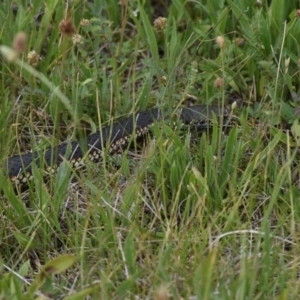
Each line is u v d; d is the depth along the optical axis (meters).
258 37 8.57
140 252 6.02
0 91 8.22
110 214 6.12
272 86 8.27
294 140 7.73
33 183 7.15
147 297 5.45
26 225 6.56
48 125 8.31
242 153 7.32
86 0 9.30
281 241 6.27
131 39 9.48
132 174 7.34
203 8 9.43
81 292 5.16
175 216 6.44
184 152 7.04
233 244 6.07
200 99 8.66
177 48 8.73
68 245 6.38
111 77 8.52
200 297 5.01
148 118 8.23
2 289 5.41
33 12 8.74
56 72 8.25
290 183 6.46
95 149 7.72
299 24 8.48
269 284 5.50
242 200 6.72
